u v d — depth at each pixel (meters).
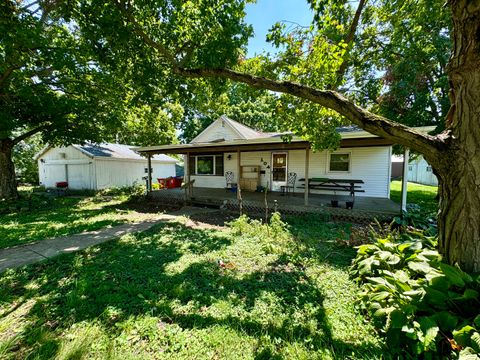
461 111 2.02
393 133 2.27
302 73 4.04
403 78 9.09
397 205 6.91
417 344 1.65
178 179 14.93
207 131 12.77
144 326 2.11
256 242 4.50
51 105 8.47
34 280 3.00
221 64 4.32
